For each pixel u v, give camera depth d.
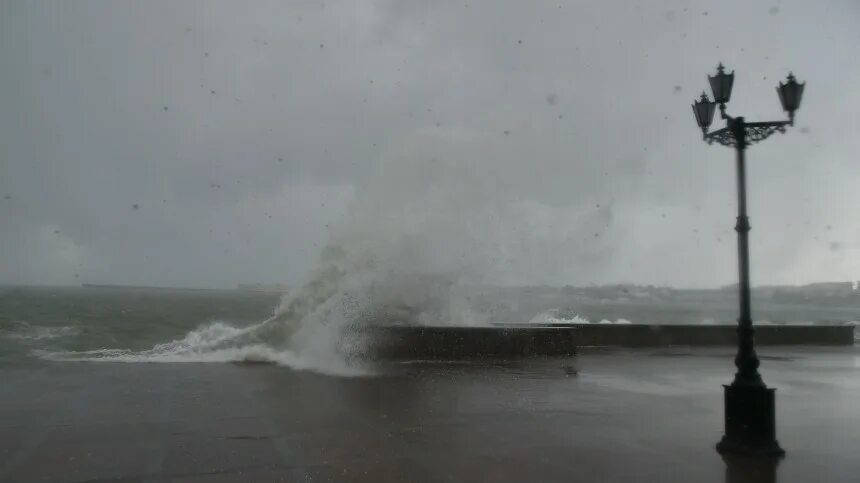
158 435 6.38
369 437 6.48
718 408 8.41
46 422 6.89
